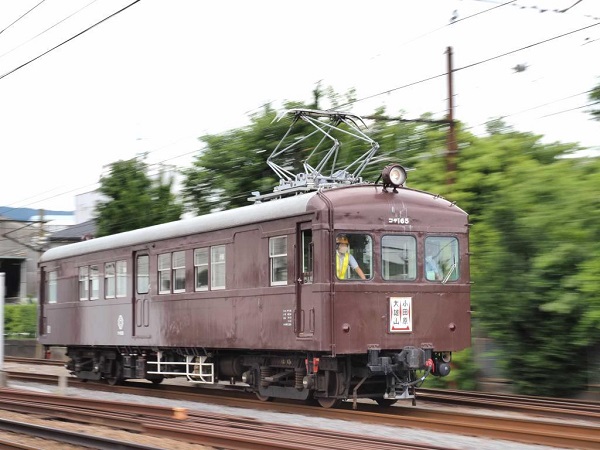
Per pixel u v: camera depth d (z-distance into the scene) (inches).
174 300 677.3
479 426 442.0
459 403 601.0
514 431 424.8
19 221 1926.7
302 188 580.4
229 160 1164.5
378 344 529.7
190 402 638.5
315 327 522.0
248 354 629.3
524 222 662.5
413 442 379.2
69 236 1891.0
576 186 652.1
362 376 544.1
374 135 1060.5
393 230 544.4
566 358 649.0
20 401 593.6
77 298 842.2
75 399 563.8
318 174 594.9
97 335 799.1
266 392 608.7
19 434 464.4
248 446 378.6
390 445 375.9
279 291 555.2
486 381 728.3
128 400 656.4
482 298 692.7
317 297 520.7
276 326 557.3
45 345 913.5
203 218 651.5
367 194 543.8
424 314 549.0
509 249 681.6
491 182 813.9
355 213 532.1
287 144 1109.1
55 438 436.1
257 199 629.9
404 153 1017.5
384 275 538.9
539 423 451.8
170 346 682.2
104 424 489.7
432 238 560.4
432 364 547.5
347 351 519.5
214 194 1192.2
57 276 888.9
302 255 541.6
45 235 1934.1
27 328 1565.0
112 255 776.9
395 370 537.6
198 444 410.3
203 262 645.3
